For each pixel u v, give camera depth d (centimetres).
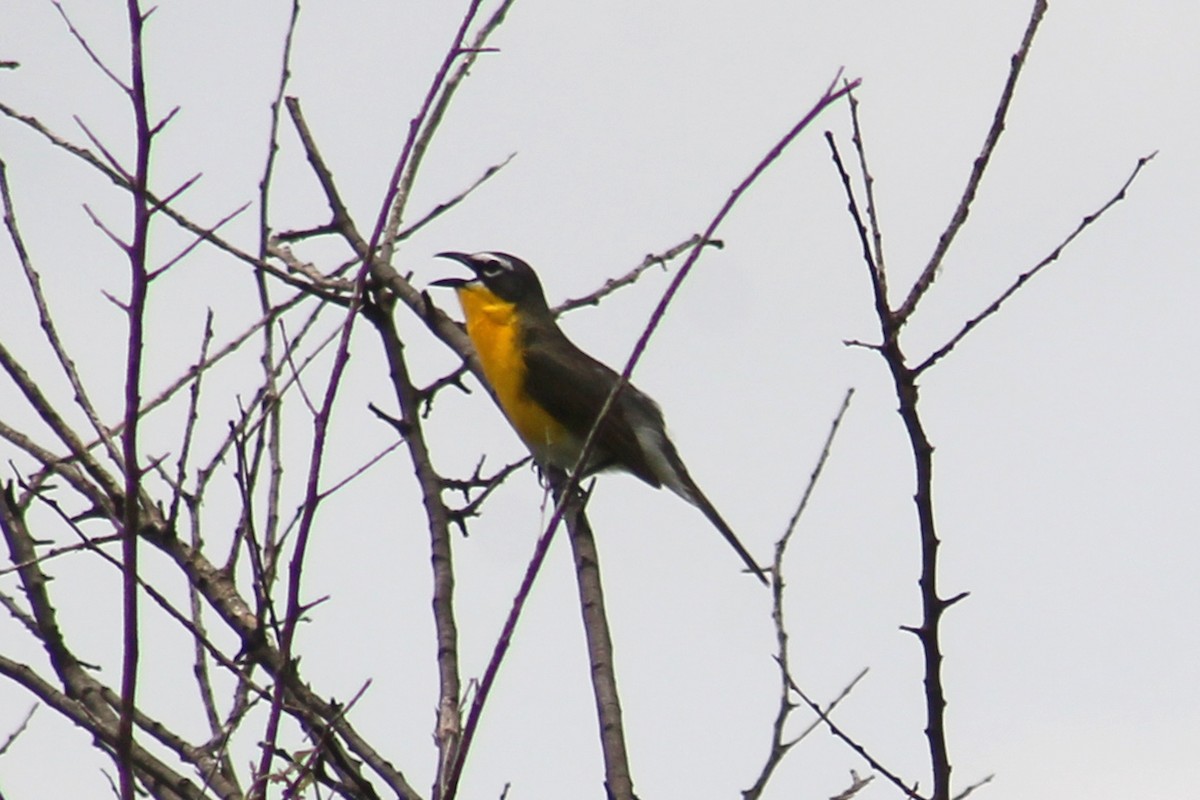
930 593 908
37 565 1078
